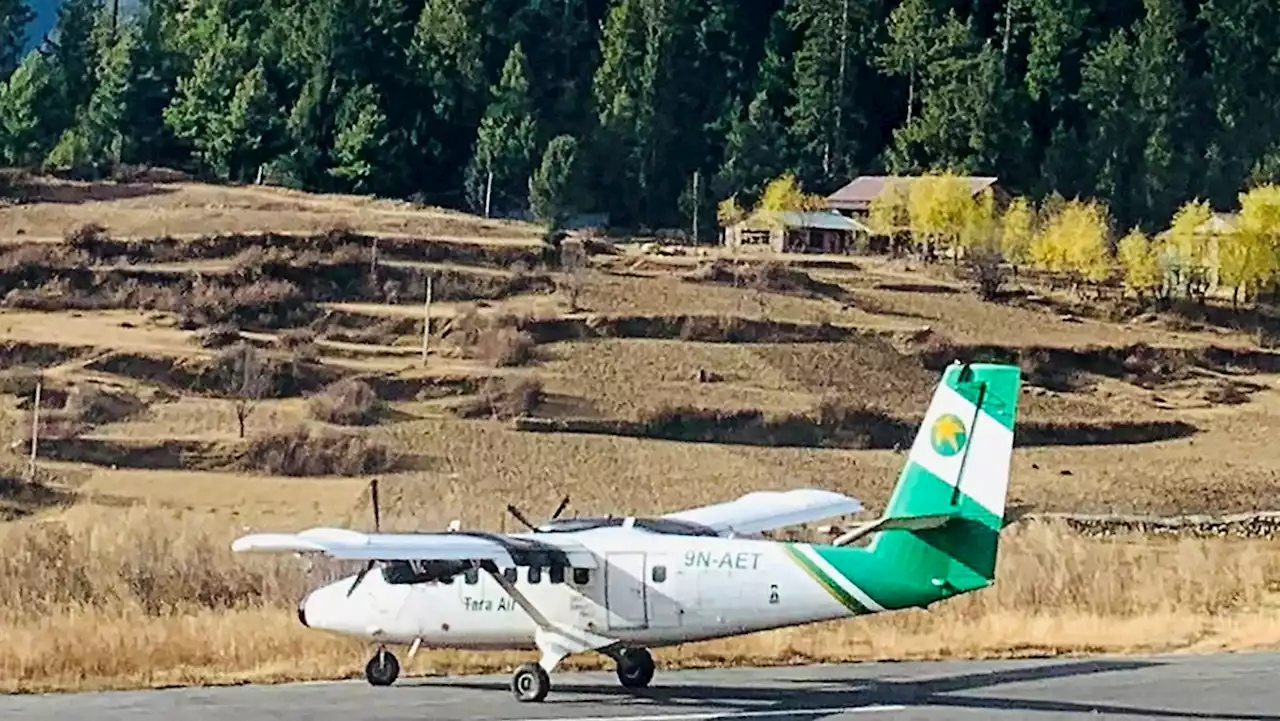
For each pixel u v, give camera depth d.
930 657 115.94
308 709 94.94
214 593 140.88
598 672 109.25
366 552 93.94
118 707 95.19
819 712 94.00
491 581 100.69
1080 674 107.50
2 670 106.06
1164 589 148.50
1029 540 174.75
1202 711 93.69
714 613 97.12
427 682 105.88
